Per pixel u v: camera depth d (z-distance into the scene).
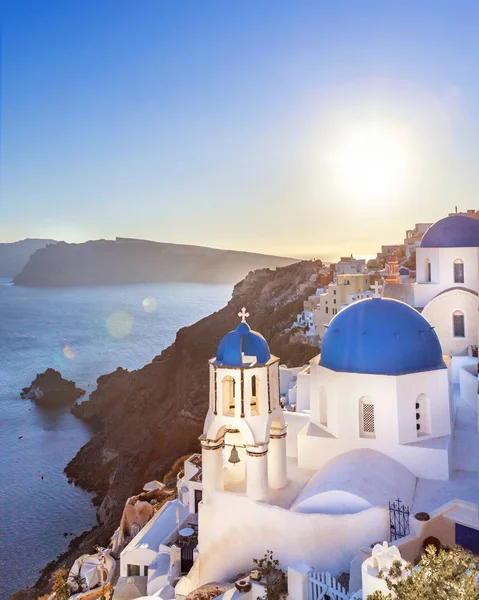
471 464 23.11
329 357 24.92
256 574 19.58
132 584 32.06
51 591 43.84
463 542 18.00
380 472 21.50
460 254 36.59
